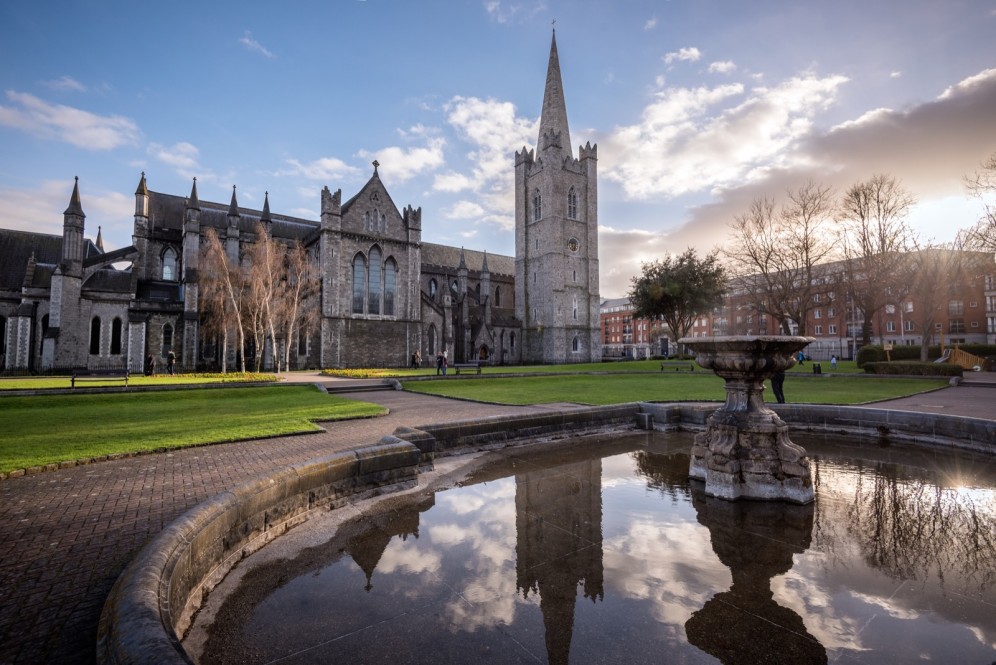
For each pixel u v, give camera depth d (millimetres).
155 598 3307
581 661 3629
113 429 13109
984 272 42781
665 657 3676
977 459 10602
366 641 3961
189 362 48750
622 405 15156
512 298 82438
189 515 4949
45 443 10984
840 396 21438
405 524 6832
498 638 3959
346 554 5801
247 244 56219
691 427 14750
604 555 5691
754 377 8664
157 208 57250
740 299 65188
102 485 7805
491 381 31766
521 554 5730
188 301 49344
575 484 8922
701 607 4453
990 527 6570
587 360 70750
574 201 71375
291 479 6848
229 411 17422
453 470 10016
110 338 48656
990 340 67375
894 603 4520
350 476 8047
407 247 57031
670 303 60156
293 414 16047
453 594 4754
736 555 5688
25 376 40438
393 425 13883
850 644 3842
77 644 3570
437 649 3824
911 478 9125
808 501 7719
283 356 50812
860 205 44938
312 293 51938
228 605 4598
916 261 41406
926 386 26953
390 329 54812
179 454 10156
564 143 71125
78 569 4805
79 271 47250
